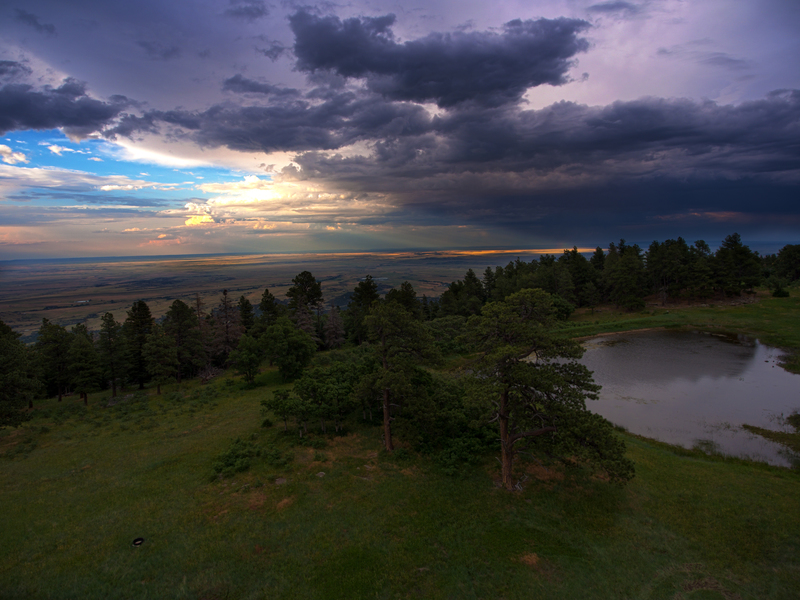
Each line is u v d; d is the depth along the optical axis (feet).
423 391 88.12
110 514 64.13
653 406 131.85
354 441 92.84
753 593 49.19
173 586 49.21
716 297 313.12
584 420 63.52
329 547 56.80
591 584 50.88
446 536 59.52
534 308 70.08
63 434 106.63
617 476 65.67
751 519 63.26
